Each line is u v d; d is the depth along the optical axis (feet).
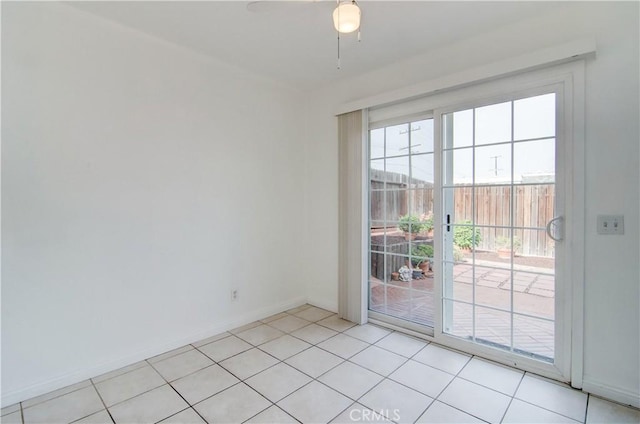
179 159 8.98
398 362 8.13
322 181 12.05
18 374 6.63
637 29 6.21
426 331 9.52
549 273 7.38
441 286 9.09
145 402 6.59
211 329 9.77
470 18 7.36
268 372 7.68
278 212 11.68
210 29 7.96
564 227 7.07
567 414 6.14
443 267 9.08
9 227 6.53
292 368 7.86
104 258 7.72
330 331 10.07
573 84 6.84
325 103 11.87
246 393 6.87
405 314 10.12
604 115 6.54
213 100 9.70
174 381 7.33
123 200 7.98
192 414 6.23
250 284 10.84
